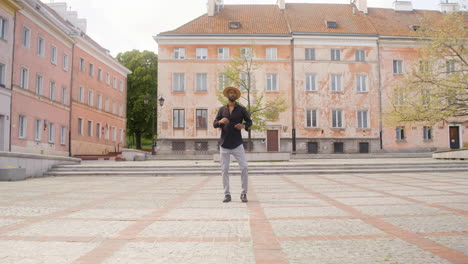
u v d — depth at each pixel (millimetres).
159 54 33875
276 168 16906
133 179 14172
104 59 38719
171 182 12578
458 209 5863
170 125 33688
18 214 5652
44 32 27688
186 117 33781
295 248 3580
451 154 23875
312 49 34875
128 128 49812
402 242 3779
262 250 3516
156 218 5250
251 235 4152
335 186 10398
